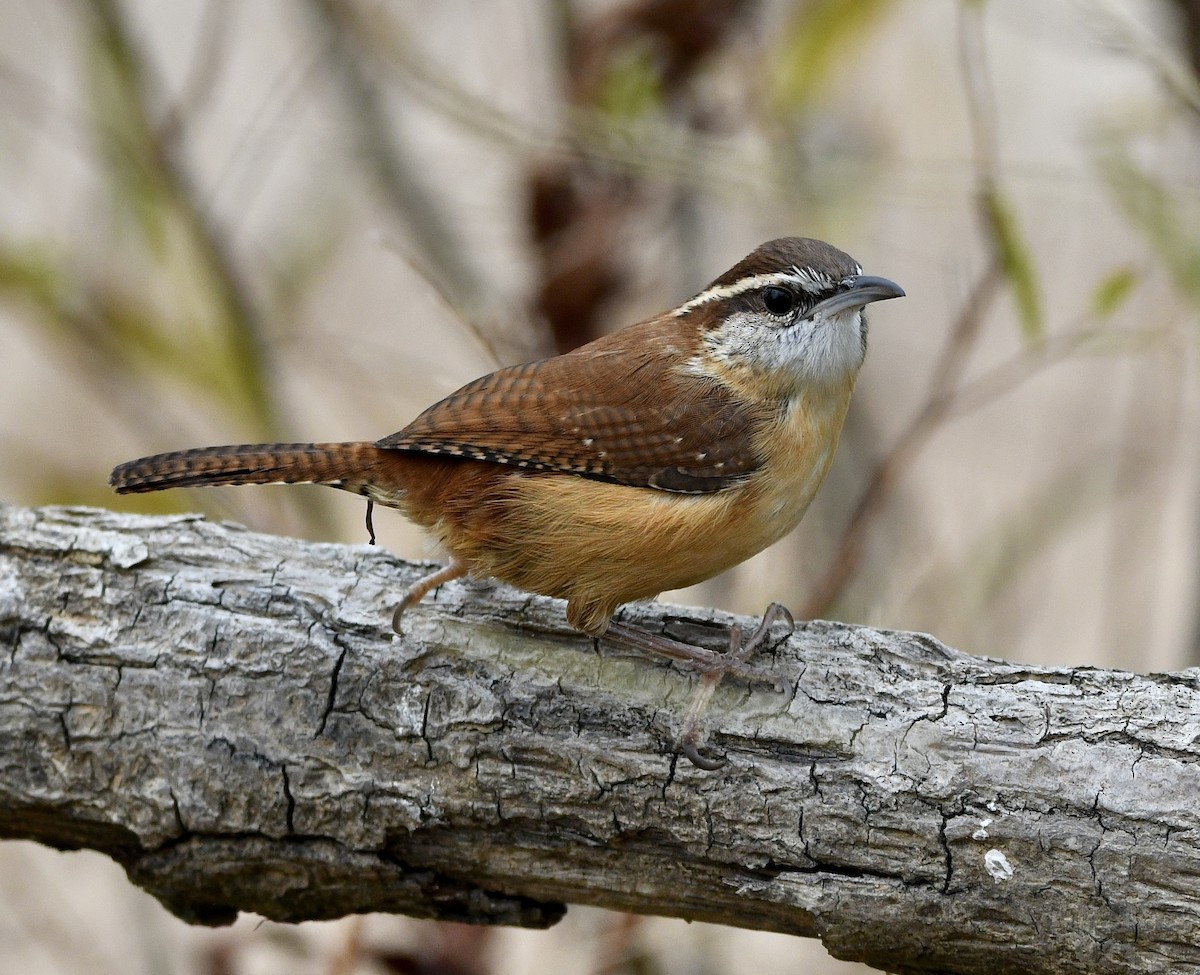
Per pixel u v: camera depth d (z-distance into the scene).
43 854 13.59
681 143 10.92
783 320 8.65
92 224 13.16
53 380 15.02
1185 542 14.29
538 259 12.24
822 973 11.84
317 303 14.11
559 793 7.62
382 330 14.07
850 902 7.37
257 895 8.01
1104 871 7.15
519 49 13.31
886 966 7.59
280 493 12.01
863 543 11.25
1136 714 7.49
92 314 12.72
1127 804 7.21
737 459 8.51
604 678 7.98
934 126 13.48
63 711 7.86
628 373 8.60
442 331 14.03
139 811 7.80
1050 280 13.39
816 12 11.96
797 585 12.01
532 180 12.18
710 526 8.48
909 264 14.65
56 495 12.87
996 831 7.26
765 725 7.71
